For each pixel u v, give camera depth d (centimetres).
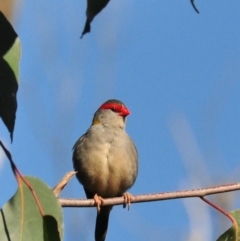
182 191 887
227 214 804
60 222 682
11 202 673
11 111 609
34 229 669
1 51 618
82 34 625
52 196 684
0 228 661
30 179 683
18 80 616
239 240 786
